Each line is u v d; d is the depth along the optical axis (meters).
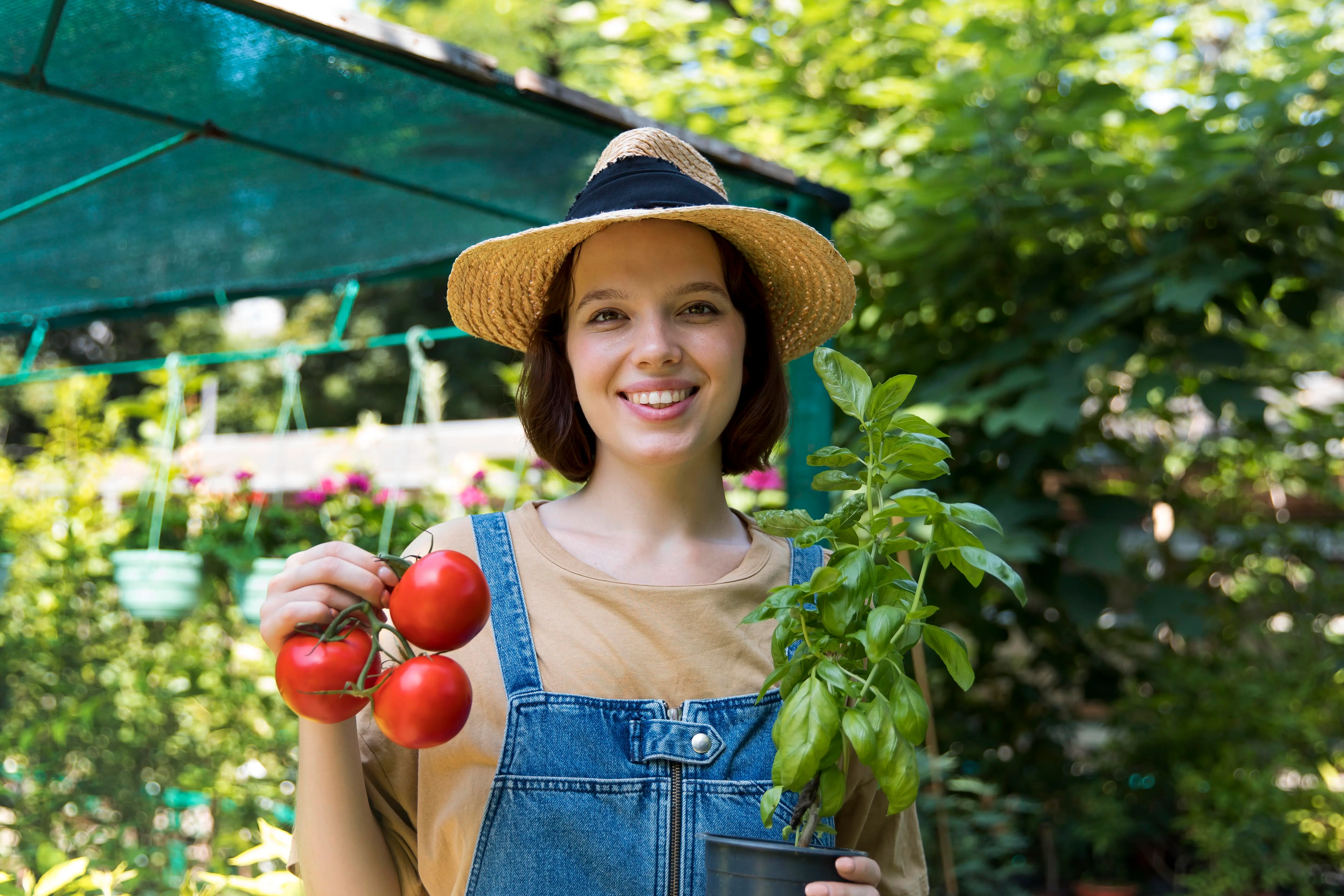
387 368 13.41
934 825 3.76
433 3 11.09
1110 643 5.08
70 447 5.21
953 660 1.08
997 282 4.55
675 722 1.26
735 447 1.52
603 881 1.20
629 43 5.70
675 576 1.38
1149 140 4.48
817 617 1.16
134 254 3.70
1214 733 4.82
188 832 4.36
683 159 1.46
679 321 1.34
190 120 2.63
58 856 2.01
